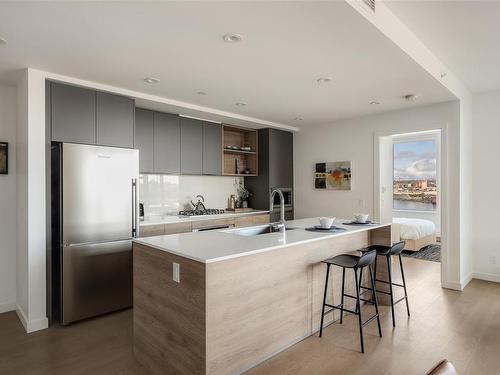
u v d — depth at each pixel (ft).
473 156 14.83
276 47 8.15
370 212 16.14
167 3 6.18
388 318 10.50
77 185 10.36
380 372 7.45
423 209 25.14
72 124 10.57
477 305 11.60
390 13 7.79
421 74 10.14
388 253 9.96
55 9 6.37
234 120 16.48
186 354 6.78
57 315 10.55
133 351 8.59
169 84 11.12
